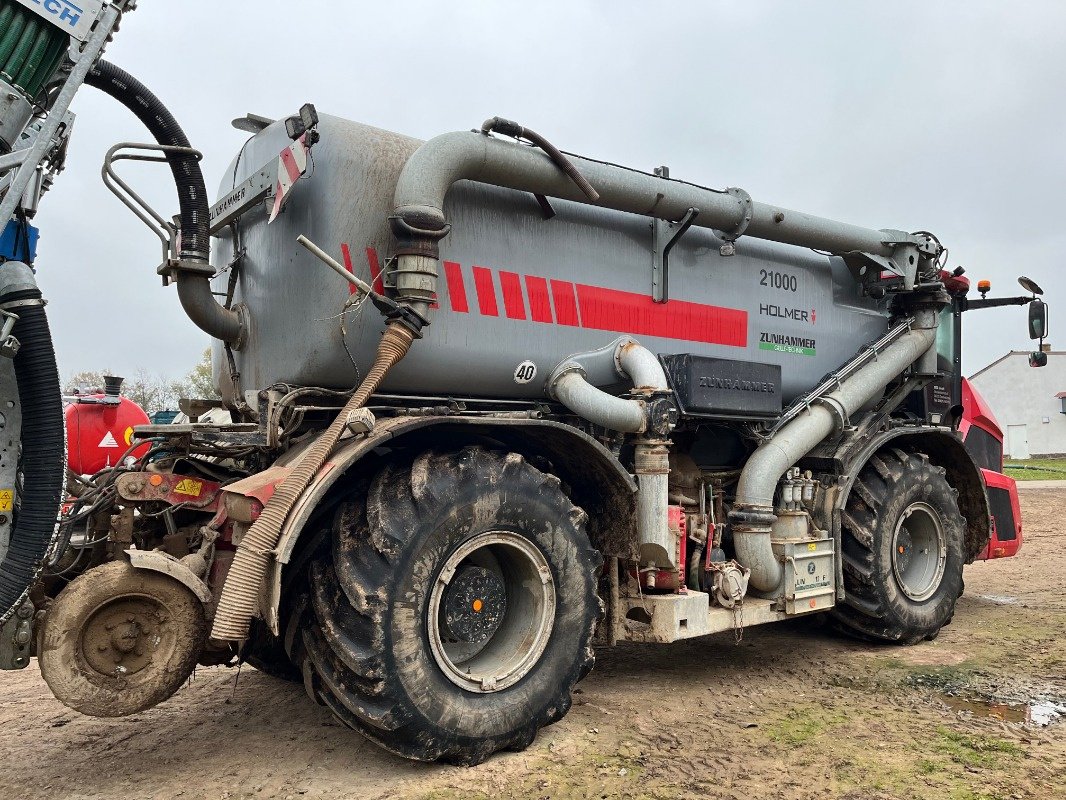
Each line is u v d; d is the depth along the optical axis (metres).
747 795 2.85
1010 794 2.86
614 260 3.98
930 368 5.36
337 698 2.91
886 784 2.94
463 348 3.46
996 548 6.13
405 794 2.80
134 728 3.49
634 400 3.61
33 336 2.65
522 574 3.32
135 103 3.15
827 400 4.67
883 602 4.73
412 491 2.92
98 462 6.62
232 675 4.27
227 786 2.89
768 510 4.29
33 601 2.84
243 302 3.70
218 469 3.46
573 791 2.85
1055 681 4.19
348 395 3.30
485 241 3.54
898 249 5.11
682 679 4.23
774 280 4.78
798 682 4.19
